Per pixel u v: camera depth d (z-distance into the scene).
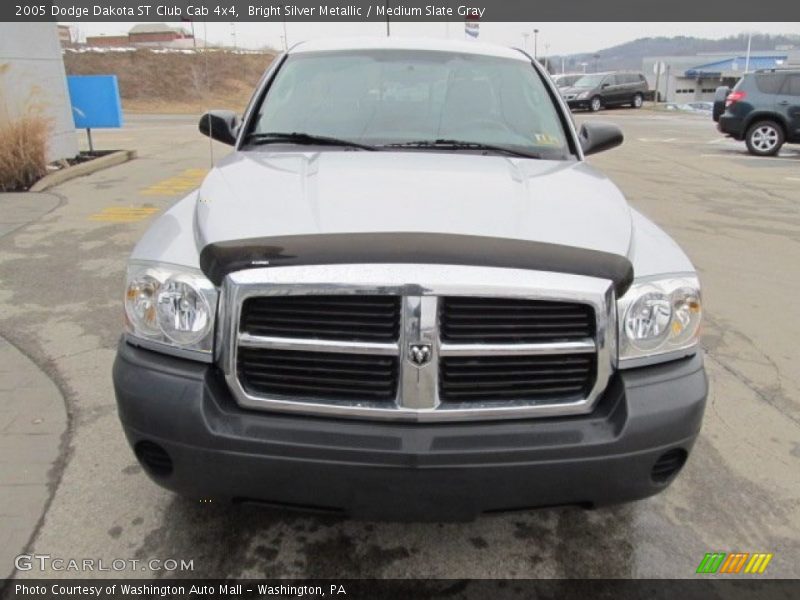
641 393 1.95
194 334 1.94
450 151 2.96
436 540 2.43
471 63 3.49
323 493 1.89
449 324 1.84
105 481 2.67
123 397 1.96
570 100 29.42
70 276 5.09
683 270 2.12
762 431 3.17
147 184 8.98
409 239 1.89
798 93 13.48
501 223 2.04
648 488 2.01
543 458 1.87
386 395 1.89
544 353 1.87
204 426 1.87
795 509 2.63
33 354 3.77
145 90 36.44
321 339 1.85
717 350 4.07
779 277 5.54
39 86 9.52
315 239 1.89
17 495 2.57
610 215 2.23
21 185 8.41
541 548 2.40
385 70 3.39
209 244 1.96
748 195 9.28
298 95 3.26
